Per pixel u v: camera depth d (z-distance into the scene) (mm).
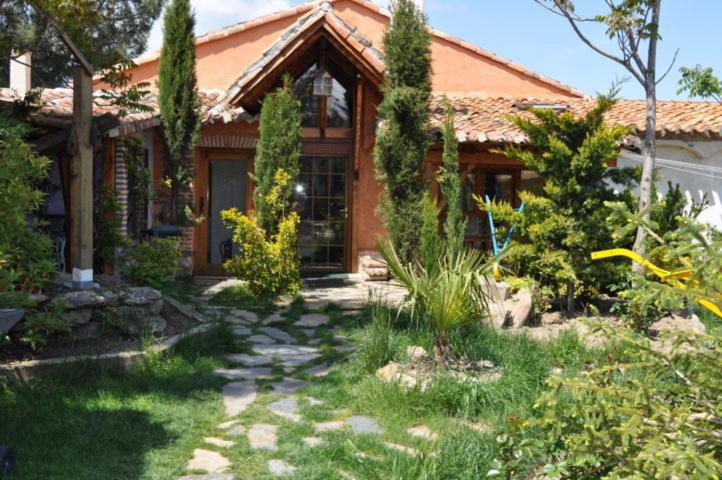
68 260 10977
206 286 12680
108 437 4867
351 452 4742
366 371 6883
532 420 3822
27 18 14109
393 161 12000
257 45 16906
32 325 6359
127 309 7531
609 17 8984
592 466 3559
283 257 11422
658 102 16672
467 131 12875
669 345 7895
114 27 22641
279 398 6113
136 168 11977
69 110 11508
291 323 9531
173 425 5246
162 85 12664
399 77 12023
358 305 10625
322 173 14625
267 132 11914
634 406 3443
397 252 11977
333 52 14406
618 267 9617
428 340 7570
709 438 3273
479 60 17750
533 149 12961
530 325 9336
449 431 5051
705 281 3248
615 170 10297
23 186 6414
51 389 5754
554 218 9734
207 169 14312
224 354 7684
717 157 14852
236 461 4641
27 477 4164
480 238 14359
